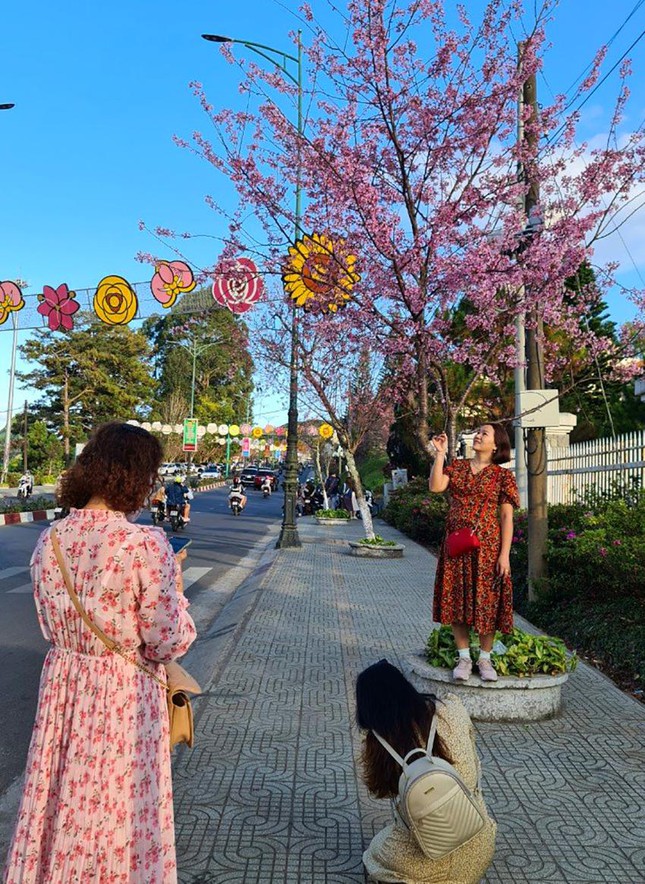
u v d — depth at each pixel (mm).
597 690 6051
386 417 22328
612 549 7770
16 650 7941
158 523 24156
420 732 2898
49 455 58500
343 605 9820
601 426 16750
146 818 2400
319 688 6094
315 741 4895
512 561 11117
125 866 2338
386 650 7383
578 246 8094
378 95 7930
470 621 5070
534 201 8352
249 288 12695
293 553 15836
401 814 2822
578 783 4258
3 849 3803
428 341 7629
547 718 5285
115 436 2578
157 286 12898
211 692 5965
